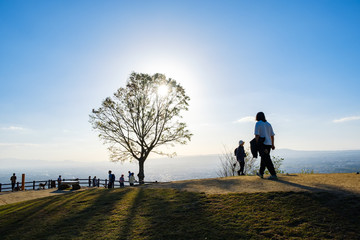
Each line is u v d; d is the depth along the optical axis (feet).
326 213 14.14
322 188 17.69
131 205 20.40
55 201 26.30
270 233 13.11
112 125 80.48
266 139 22.29
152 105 84.23
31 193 65.77
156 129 82.84
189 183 26.99
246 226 14.16
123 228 15.92
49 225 18.30
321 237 12.13
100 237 15.01
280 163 46.60
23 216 21.90
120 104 82.69
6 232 18.20
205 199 19.21
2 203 49.19
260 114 22.85
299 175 24.59
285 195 17.29
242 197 18.37
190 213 16.96
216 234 13.69
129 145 80.43
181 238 13.74
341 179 20.36
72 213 20.38
